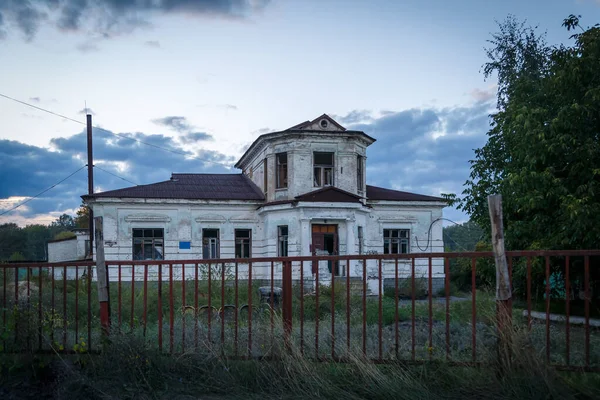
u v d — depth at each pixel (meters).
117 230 24.34
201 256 25.20
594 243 10.95
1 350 5.78
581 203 10.73
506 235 12.77
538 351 5.36
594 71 11.31
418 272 26.98
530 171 11.74
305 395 5.21
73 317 10.97
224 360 5.74
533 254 5.31
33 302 6.48
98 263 6.05
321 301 14.90
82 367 5.80
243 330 6.43
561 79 11.67
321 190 23.62
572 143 11.29
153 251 24.94
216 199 25.30
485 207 14.39
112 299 14.84
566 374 5.15
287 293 5.93
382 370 5.50
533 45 19.36
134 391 5.32
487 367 5.28
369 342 6.96
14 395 5.37
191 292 16.69
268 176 25.55
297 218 23.70
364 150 26.70
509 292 5.29
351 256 5.82
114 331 5.91
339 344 5.91
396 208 27.45
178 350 6.00
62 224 84.12
